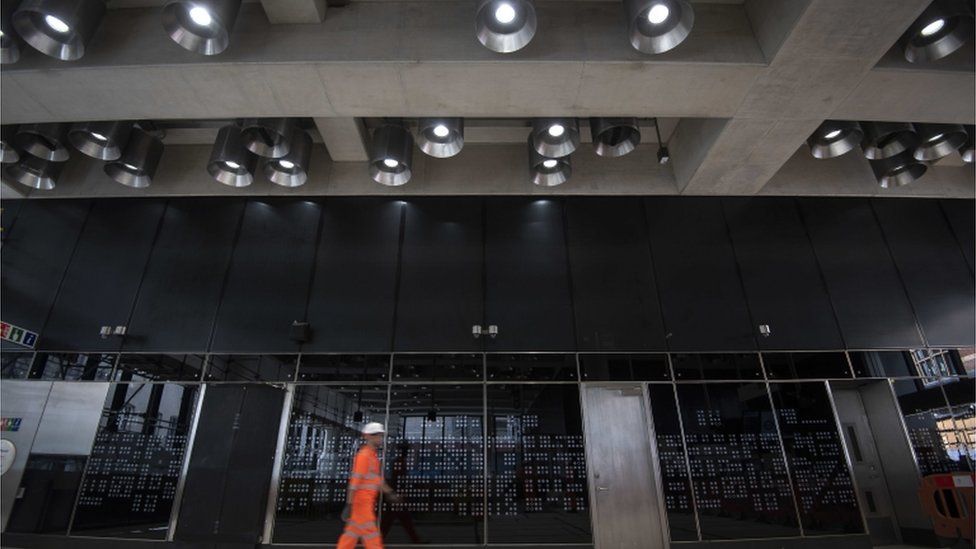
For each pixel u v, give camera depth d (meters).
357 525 4.37
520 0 4.48
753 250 7.66
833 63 5.23
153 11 5.52
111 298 7.31
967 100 5.93
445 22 5.39
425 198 7.91
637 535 6.12
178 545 5.99
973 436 6.77
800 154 8.30
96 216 7.87
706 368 6.90
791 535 6.14
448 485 6.24
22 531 6.21
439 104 5.85
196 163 8.05
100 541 6.12
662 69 5.33
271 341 6.99
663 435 6.54
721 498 6.25
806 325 7.22
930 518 6.41
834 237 7.83
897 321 7.33
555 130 6.38
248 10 5.45
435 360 6.87
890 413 6.95
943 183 8.27
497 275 7.39
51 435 6.60
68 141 6.89
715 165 7.09
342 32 5.34
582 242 7.63
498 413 6.58
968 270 7.77
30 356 7.02
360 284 7.32
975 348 7.24
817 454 6.49
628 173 7.97
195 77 5.39
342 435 6.49
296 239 7.62
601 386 6.80
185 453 6.40
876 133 6.68
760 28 5.32
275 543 6.04
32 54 5.27
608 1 5.54
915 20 5.10
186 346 6.99
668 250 7.61
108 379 6.86
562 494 6.21
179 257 7.54
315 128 7.38
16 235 7.75
